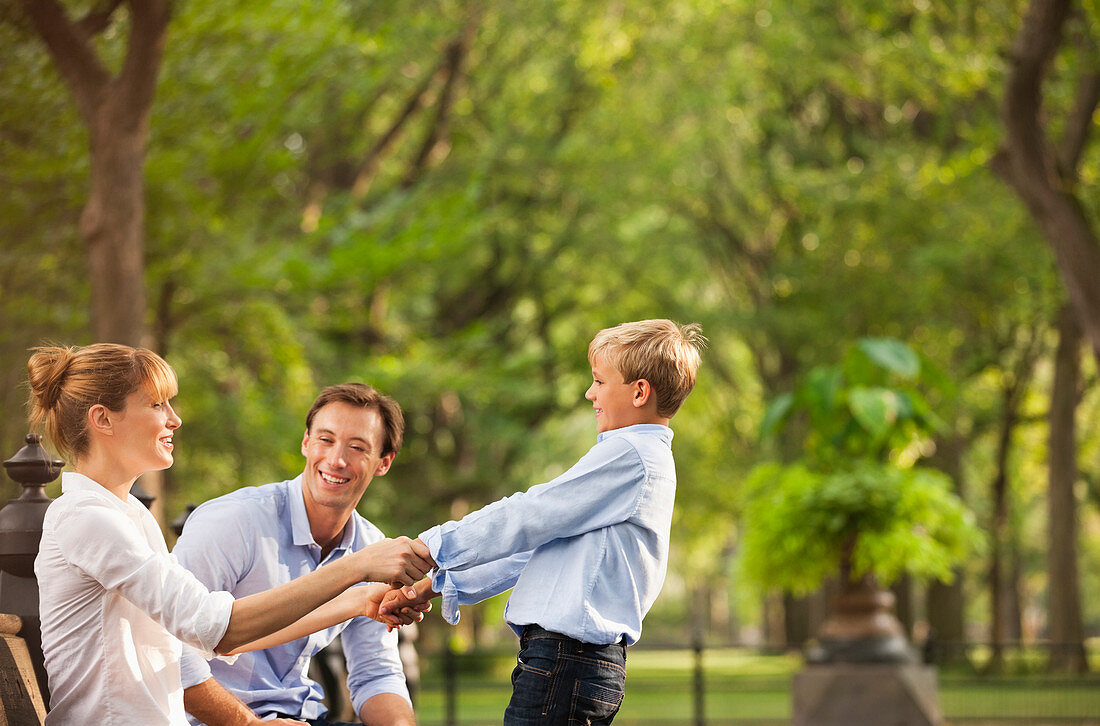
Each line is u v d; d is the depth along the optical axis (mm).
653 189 20828
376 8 13836
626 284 23391
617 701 2875
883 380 10070
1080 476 27812
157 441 2643
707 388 26734
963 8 14016
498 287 22844
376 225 15586
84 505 2545
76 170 9531
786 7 17312
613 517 2893
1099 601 46969
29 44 7984
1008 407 23172
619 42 16984
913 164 18734
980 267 17844
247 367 15164
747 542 9914
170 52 9992
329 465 3287
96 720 2559
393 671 3605
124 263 7641
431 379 16609
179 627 2508
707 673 20844
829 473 9984
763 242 23719
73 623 2561
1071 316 20172
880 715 9672
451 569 2848
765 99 20203
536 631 2871
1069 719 12188
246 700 3229
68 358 2641
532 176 19984
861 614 10031
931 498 9453
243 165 12680
